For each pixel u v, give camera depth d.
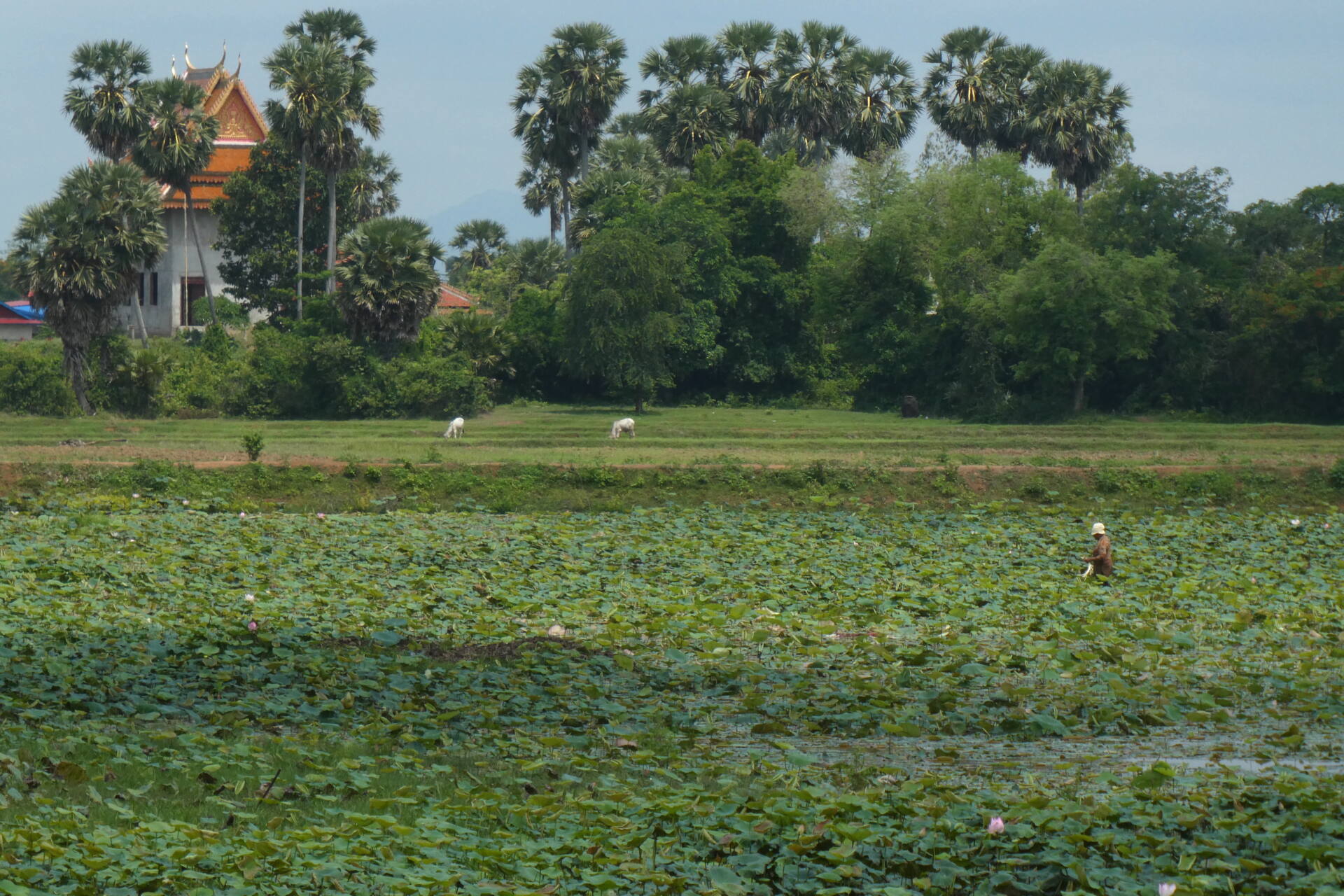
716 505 102.19
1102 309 174.00
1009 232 197.12
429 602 56.66
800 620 55.66
